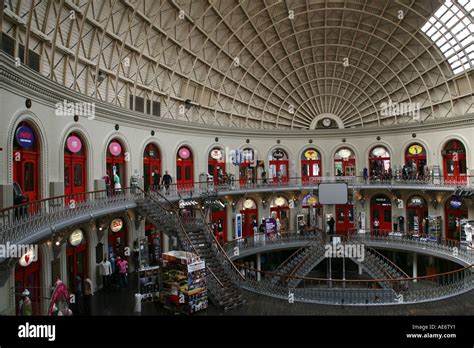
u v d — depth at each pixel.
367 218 29.59
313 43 27.64
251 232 29.19
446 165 25.52
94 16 16.62
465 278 15.77
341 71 29.73
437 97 26.00
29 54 13.09
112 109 18.09
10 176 10.84
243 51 26.92
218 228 27.17
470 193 21.17
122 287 16.22
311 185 28.80
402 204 27.59
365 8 23.88
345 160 30.64
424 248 22.86
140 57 20.38
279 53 28.22
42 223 10.35
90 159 16.53
